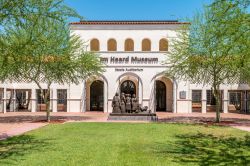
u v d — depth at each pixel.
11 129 20.22
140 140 15.52
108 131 18.94
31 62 24.02
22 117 30.41
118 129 19.98
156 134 17.81
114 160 10.93
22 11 13.81
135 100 28.92
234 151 12.87
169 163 10.61
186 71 26.28
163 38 39.09
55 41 24.25
